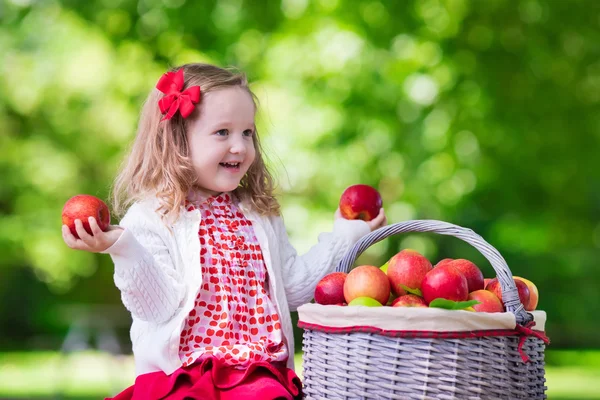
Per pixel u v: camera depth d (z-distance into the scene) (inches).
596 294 492.1
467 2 366.3
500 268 102.0
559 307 494.9
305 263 127.4
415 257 107.8
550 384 358.0
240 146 116.6
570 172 393.7
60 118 508.4
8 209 559.8
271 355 113.0
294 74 381.1
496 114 370.0
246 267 118.2
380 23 360.5
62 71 457.1
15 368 450.9
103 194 526.6
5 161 526.9
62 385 308.5
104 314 314.3
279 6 356.8
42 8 421.4
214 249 116.0
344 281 109.0
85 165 532.1
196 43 355.6
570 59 381.7
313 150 386.9
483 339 97.0
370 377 97.5
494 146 373.7
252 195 125.9
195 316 112.2
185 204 118.1
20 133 533.6
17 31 443.5
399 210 385.1
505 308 103.0
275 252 123.0
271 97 387.5
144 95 391.2
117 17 360.8
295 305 127.4
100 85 450.0
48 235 535.8
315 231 422.0
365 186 131.7
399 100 371.6
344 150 381.1
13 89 481.1
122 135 490.9
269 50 372.5
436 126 368.5
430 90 370.6
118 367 352.2
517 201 395.9
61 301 600.4
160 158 117.6
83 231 98.0
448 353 96.0
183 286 111.0
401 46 363.9
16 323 589.6
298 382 110.4
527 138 376.8
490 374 97.3
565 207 426.9
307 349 105.0
